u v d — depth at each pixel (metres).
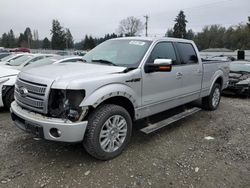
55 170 3.20
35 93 3.19
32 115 3.20
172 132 4.69
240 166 3.44
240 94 8.71
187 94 5.03
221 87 6.58
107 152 3.42
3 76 5.63
